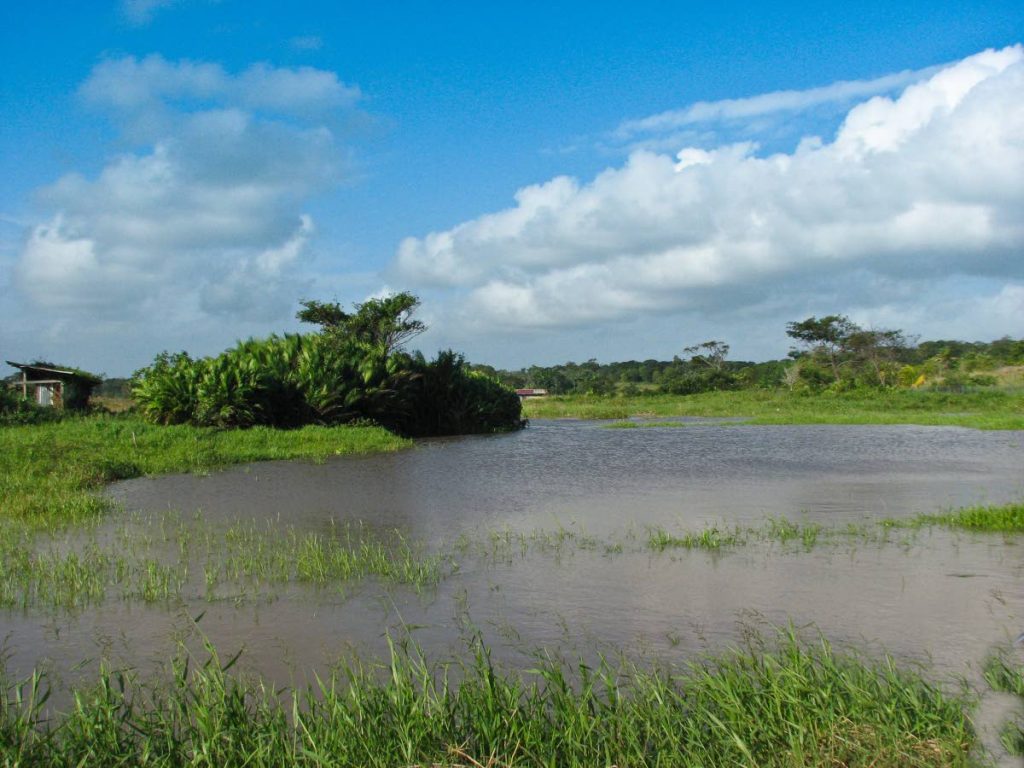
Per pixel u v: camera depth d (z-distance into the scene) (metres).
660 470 18.05
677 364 100.62
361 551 9.52
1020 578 8.05
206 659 5.95
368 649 6.15
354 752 4.05
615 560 9.05
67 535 10.63
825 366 71.12
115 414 30.31
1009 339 82.25
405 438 29.06
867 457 20.78
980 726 4.12
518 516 12.05
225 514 12.27
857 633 6.38
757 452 22.45
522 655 5.98
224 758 4.07
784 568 8.56
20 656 6.05
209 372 25.61
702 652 5.98
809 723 4.26
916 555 9.09
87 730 4.21
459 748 4.03
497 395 36.19
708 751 4.09
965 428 32.16
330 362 28.95
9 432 21.55
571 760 4.01
